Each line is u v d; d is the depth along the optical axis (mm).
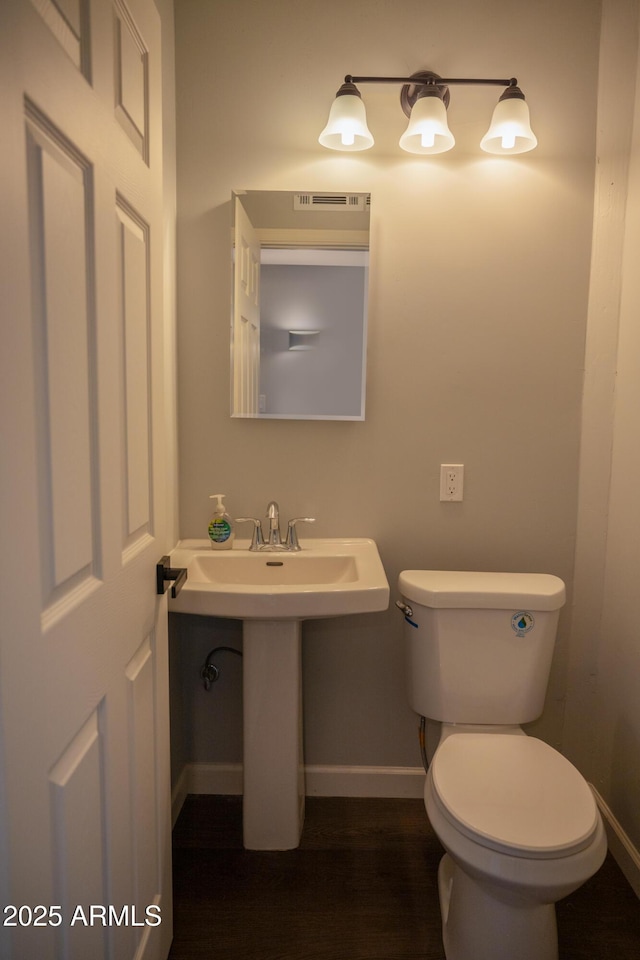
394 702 2092
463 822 1300
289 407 1973
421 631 1763
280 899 1681
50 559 838
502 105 1729
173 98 1858
